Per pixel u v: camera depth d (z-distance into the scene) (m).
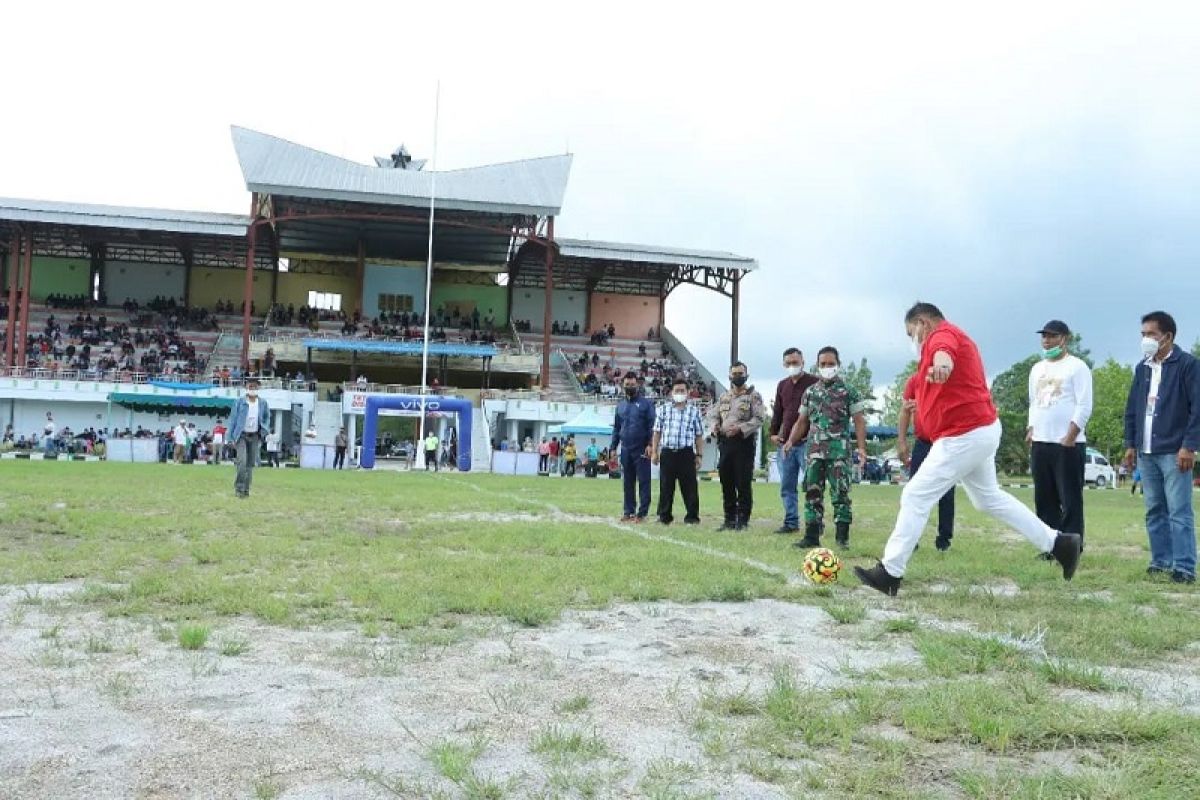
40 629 4.56
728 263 57.41
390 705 3.37
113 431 43.22
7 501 11.94
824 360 8.62
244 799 2.51
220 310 60.47
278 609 4.93
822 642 4.54
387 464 44.22
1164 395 7.24
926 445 9.12
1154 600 6.07
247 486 14.18
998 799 2.54
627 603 5.57
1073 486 8.44
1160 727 3.10
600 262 61.28
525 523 10.84
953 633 4.61
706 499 18.91
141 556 7.04
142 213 51.88
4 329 53.88
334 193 49.66
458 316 64.12
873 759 2.87
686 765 2.78
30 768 2.69
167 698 3.41
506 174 56.53
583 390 55.12
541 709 3.35
